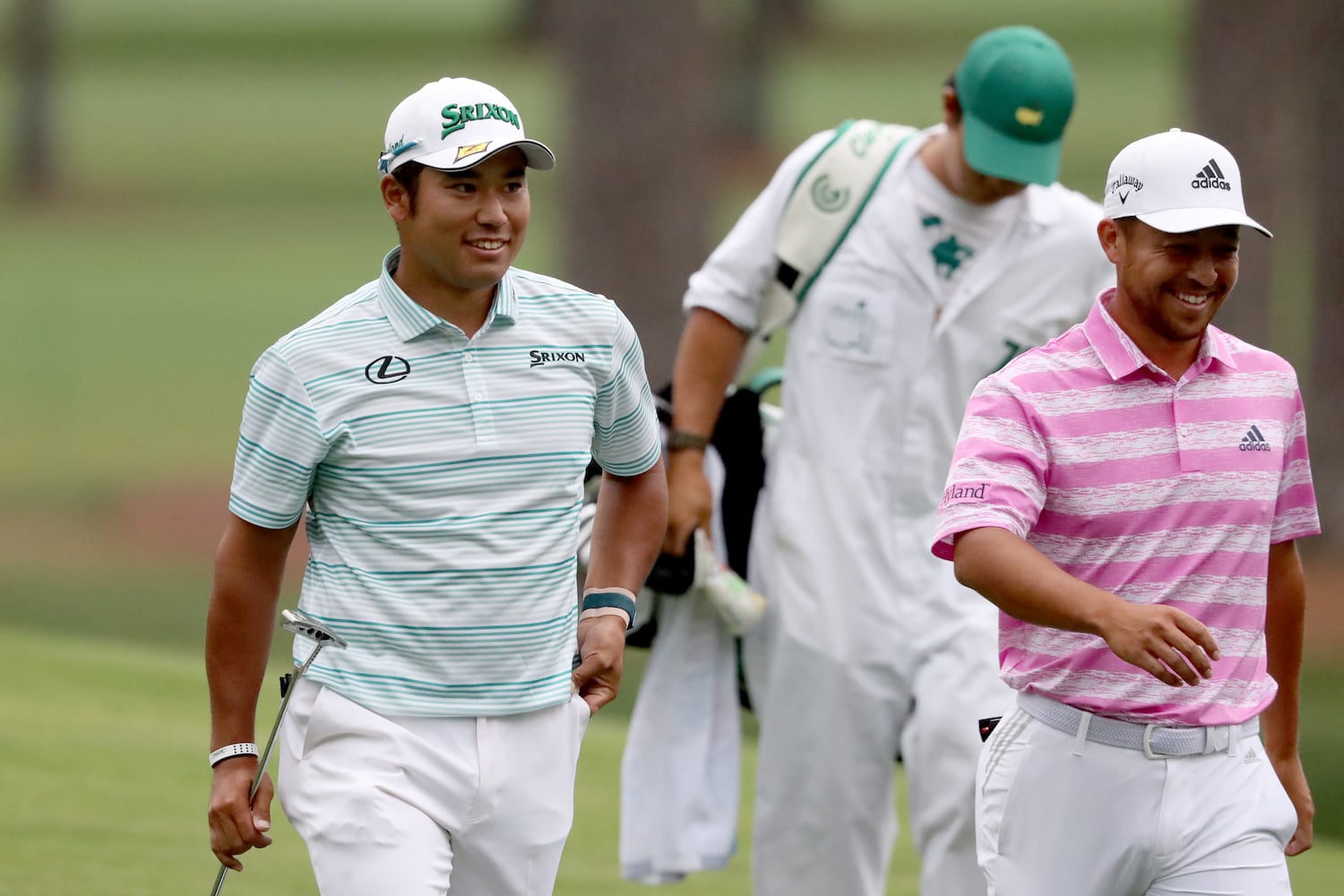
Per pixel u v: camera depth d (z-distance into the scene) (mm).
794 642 18422
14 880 18688
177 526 59406
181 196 127688
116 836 20516
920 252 18219
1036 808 13078
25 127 132750
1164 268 12680
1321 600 46969
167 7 189500
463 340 12969
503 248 12922
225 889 18953
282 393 12828
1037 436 12836
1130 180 12812
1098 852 12938
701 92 49688
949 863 17891
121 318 93625
